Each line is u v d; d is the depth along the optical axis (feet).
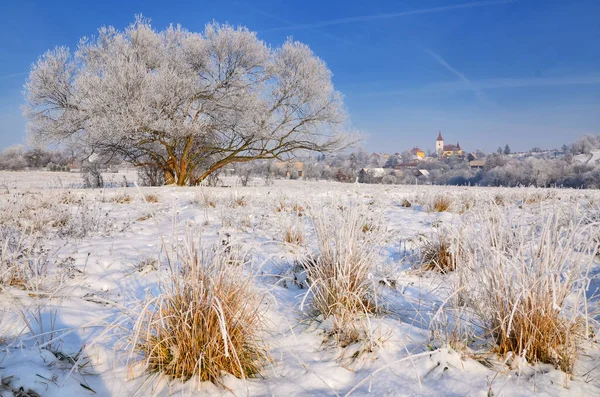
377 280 11.20
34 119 65.46
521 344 7.96
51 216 22.47
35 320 9.19
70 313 9.84
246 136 72.18
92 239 19.30
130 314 8.82
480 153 383.45
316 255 13.64
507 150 393.50
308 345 9.07
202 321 7.90
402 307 11.23
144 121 57.52
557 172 152.46
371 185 64.23
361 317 9.84
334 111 71.67
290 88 70.85
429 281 13.55
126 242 18.67
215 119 70.64
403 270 14.80
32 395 6.44
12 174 132.26
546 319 7.93
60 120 65.98
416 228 22.62
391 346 8.74
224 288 8.43
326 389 7.43
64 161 175.11
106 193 40.93
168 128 59.93
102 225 22.56
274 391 7.41
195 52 68.28
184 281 8.21
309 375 7.87
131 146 65.00
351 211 12.06
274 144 73.15
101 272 13.74
